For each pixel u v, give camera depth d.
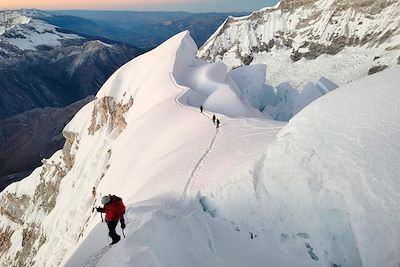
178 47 95.38
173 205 23.09
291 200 16.28
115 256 13.26
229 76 97.75
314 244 14.99
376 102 16.70
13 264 95.44
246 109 63.19
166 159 38.44
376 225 13.44
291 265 14.84
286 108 92.75
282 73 194.38
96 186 73.88
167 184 27.62
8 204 112.31
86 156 95.06
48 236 82.06
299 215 15.78
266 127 38.00
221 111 61.88
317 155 16.53
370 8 194.88
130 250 13.34
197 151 33.59
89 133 102.12
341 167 15.49
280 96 99.25
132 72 103.50
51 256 69.75
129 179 48.59
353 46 189.75
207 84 80.69
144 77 93.62
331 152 16.22
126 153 59.88
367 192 14.22
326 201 15.19
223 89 66.31
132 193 37.47
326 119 17.47
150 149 52.25
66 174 103.56
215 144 34.56
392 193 13.66
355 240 13.95
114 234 16.12
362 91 17.66
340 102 17.77
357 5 199.25
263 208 16.80
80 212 72.88
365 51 182.25
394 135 15.08
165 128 54.53
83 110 114.75
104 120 99.00
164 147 47.38
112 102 99.25
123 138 73.06
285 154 17.55
